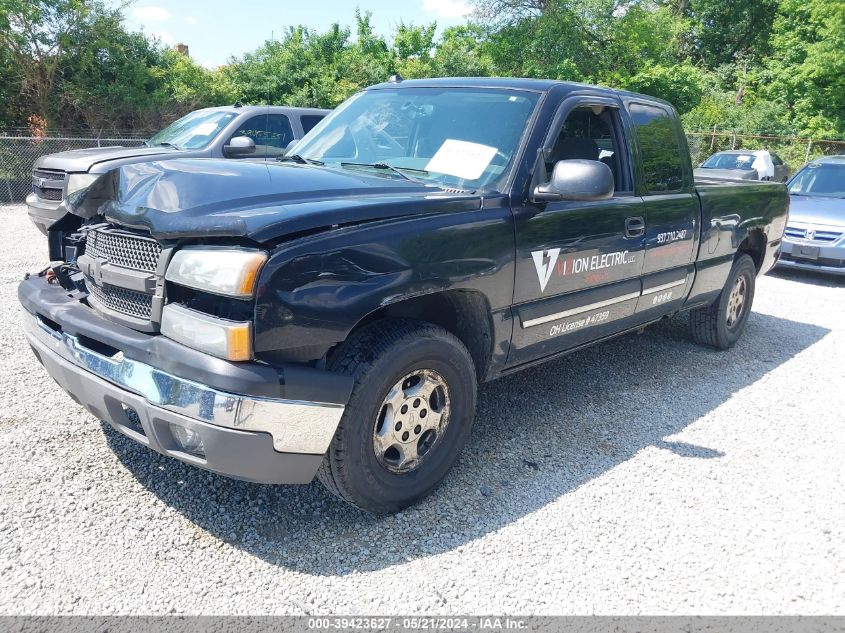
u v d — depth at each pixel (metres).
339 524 3.02
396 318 3.04
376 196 3.03
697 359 5.67
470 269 3.11
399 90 4.31
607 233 3.95
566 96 3.84
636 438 4.07
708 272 5.20
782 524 3.20
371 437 2.86
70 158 8.05
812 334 6.66
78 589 2.51
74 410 3.98
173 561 2.71
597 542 2.98
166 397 2.53
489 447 3.85
